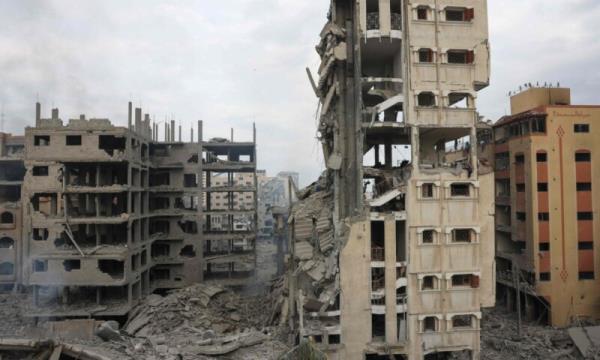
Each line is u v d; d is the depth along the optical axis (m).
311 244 40.59
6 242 60.06
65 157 50.16
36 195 52.72
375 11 40.09
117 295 54.69
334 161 38.34
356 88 37.44
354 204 38.41
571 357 40.22
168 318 46.12
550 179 50.66
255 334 38.00
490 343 43.28
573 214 50.50
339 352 33.66
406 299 35.62
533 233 50.31
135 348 34.78
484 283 36.56
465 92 37.00
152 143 63.09
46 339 34.75
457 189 38.53
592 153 51.06
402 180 37.12
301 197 49.62
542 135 50.84
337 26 38.88
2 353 33.78
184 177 65.44
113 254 49.06
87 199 54.25
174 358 32.84
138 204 55.72
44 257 48.78
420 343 35.50
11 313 50.84
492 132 60.81
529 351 41.12
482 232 36.62
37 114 54.62
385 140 42.09
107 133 50.41
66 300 50.62
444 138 42.44
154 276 64.00
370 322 34.81
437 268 35.81
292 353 31.05
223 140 67.06
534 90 55.69
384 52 39.56
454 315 35.94
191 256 64.19
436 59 36.88
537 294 49.59
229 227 68.75
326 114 41.75
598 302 49.81
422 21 36.75
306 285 38.19
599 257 50.31
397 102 36.31
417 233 35.69
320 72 42.62
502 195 59.19
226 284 63.28
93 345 35.72
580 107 51.16
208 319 46.38
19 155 62.38
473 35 37.34
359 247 34.78
